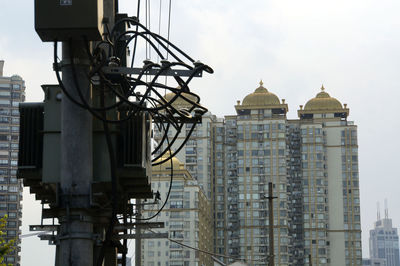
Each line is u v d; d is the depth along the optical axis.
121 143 16.78
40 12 15.10
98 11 15.27
